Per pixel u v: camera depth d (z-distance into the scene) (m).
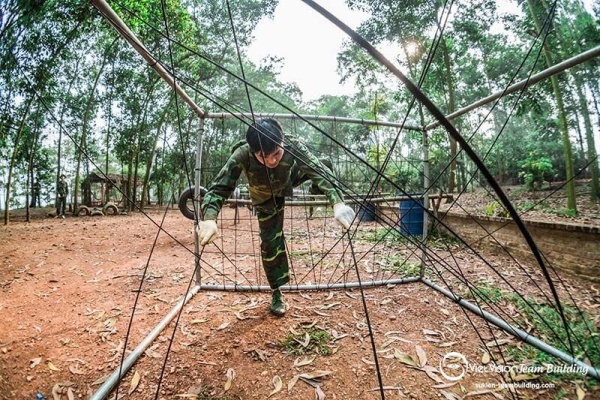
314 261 4.27
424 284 3.21
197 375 1.78
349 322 2.37
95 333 2.29
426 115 12.16
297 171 2.23
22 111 8.62
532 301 2.80
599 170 6.66
